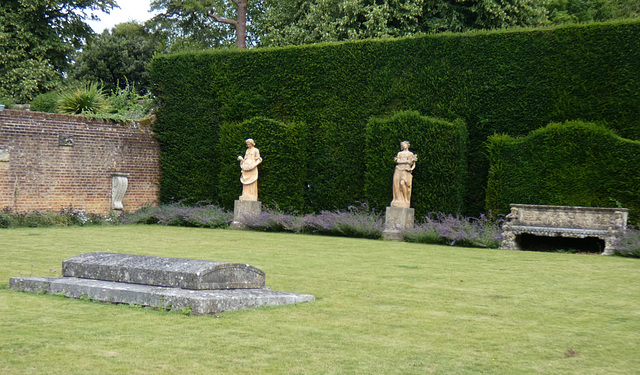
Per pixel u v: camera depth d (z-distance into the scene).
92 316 5.23
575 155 14.34
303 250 11.55
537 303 6.53
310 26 26.31
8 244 11.28
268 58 19.44
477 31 16.64
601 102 15.10
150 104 21.80
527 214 13.97
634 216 13.74
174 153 20.55
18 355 4.05
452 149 15.94
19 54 28.42
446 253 11.77
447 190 15.98
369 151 16.92
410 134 16.38
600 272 9.27
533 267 9.73
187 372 3.79
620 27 14.94
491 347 4.64
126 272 6.16
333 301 6.29
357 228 15.52
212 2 33.53
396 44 17.59
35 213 16.84
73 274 6.51
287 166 18.33
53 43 29.53
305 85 18.84
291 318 5.39
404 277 8.21
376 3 24.84
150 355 4.12
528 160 14.87
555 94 15.59
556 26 15.70
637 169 13.75
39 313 5.30
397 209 15.62
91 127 18.61
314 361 4.11
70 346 4.29
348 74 18.22
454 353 4.43
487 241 13.67
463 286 7.55
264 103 19.50
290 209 18.22
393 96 17.59
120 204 19.12
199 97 20.28
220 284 5.97
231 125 19.23
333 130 18.38
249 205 17.92
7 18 28.28
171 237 13.75
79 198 18.30
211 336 4.65
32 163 17.09
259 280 6.43
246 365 3.97
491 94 16.39
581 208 13.50
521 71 16.03
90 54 39.00
